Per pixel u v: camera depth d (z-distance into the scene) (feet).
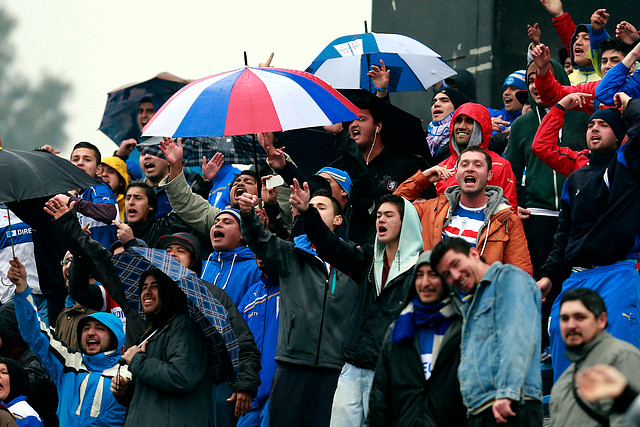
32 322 99.86
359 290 85.46
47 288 112.57
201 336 90.07
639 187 84.17
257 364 92.38
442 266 70.74
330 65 123.13
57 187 91.25
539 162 106.11
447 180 99.81
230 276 107.65
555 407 65.62
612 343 64.03
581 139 107.24
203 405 89.76
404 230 83.41
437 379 71.15
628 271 83.56
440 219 89.10
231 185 115.96
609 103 92.99
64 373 100.22
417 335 72.90
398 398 72.23
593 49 117.91
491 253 86.12
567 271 88.69
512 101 126.21
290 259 93.71
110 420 96.63
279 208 109.70
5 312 115.65
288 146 118.73
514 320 67.41
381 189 102.27
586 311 64.54
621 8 146.10
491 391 67.26
